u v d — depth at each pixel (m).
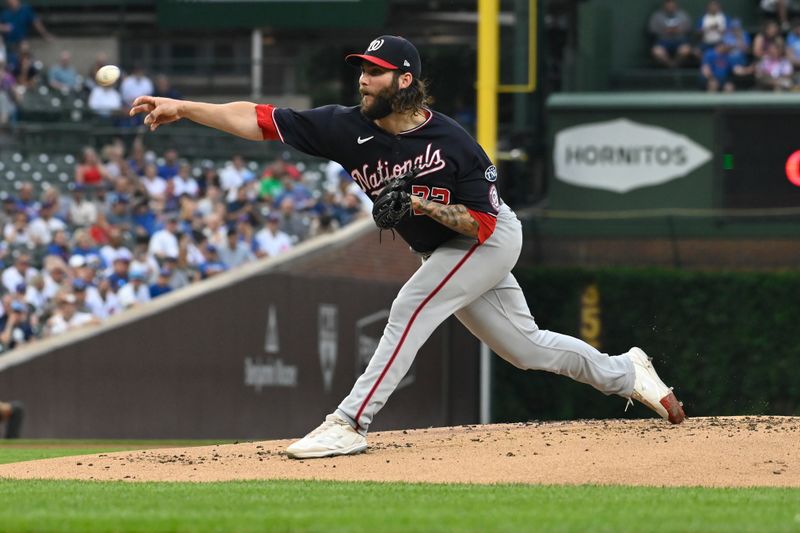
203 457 24.81
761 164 68.75
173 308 53.62
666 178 69.81
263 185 66.56
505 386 66.62
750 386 67.25
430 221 22.97
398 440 25.55
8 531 14.97
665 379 68.19
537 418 66.56
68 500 18.41
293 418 57.41
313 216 64.62
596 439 24.03
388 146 22.41
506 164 71.00
